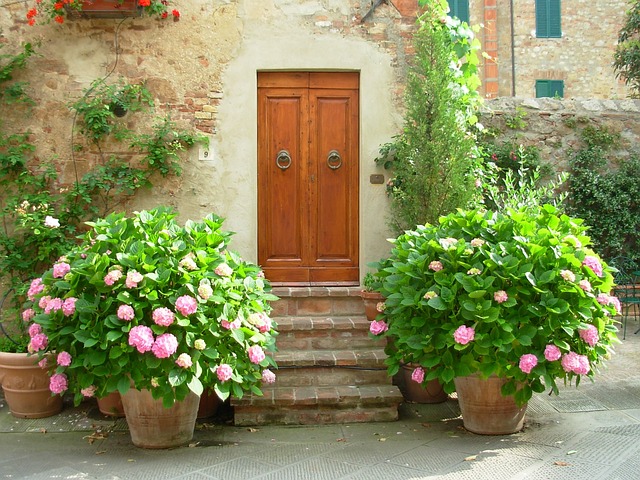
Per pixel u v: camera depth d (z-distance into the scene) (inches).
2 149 220.4
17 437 174.9
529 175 271.7
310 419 182.5
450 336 160.7
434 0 215.9
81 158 221.6
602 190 273.9
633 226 276.7
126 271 159.8
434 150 205.0
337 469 148.7
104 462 154.5
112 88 218.4
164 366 152.7
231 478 143.9
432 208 206.7
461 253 166.9
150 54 222.2
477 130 272.1
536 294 161.8
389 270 176.7
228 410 196.2
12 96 217.6
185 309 151.6
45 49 220.1
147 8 217.9
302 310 220.5
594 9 574.2
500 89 571.5
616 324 281.6
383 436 172.2
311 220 231.1
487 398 168.1
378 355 198.7
